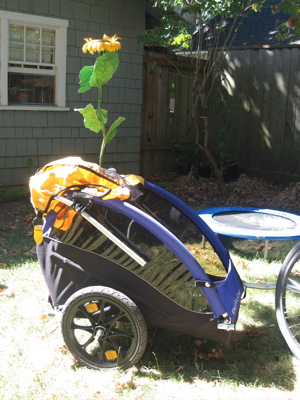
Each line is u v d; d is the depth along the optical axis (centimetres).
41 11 737
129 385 276
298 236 457
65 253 291
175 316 289
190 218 363
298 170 880
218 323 286
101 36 813
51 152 790
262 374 295
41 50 756
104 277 290
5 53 711
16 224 594
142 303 288
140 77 880
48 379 280
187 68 977
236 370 297
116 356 290
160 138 964
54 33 767
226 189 822
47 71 770
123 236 292
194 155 998
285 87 882
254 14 1045
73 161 314
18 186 759
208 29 926
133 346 284
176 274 285
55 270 295
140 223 277
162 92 949
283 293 317
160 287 286
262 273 464
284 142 896
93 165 310
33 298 385
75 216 287
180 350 320
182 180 880
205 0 711
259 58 918
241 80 953
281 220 520
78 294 282
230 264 326
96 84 415
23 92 757
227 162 904
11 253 488
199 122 1024
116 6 823
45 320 349
